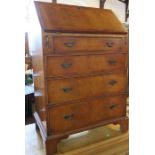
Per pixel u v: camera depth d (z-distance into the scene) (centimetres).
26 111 280
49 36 138
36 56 167
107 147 169
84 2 376
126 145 172
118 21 181
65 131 156
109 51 167
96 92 167
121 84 181
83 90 160
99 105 171
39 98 172
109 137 186
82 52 153
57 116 151
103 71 167
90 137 186
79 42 150
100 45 161
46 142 148
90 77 161
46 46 138
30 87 299
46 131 150
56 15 152
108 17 179
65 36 144
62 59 145
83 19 161
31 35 188
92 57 159
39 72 159
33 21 172
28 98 279
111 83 175
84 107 163
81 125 164
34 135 192
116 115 184
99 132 196
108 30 163
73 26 148
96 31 155
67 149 165
